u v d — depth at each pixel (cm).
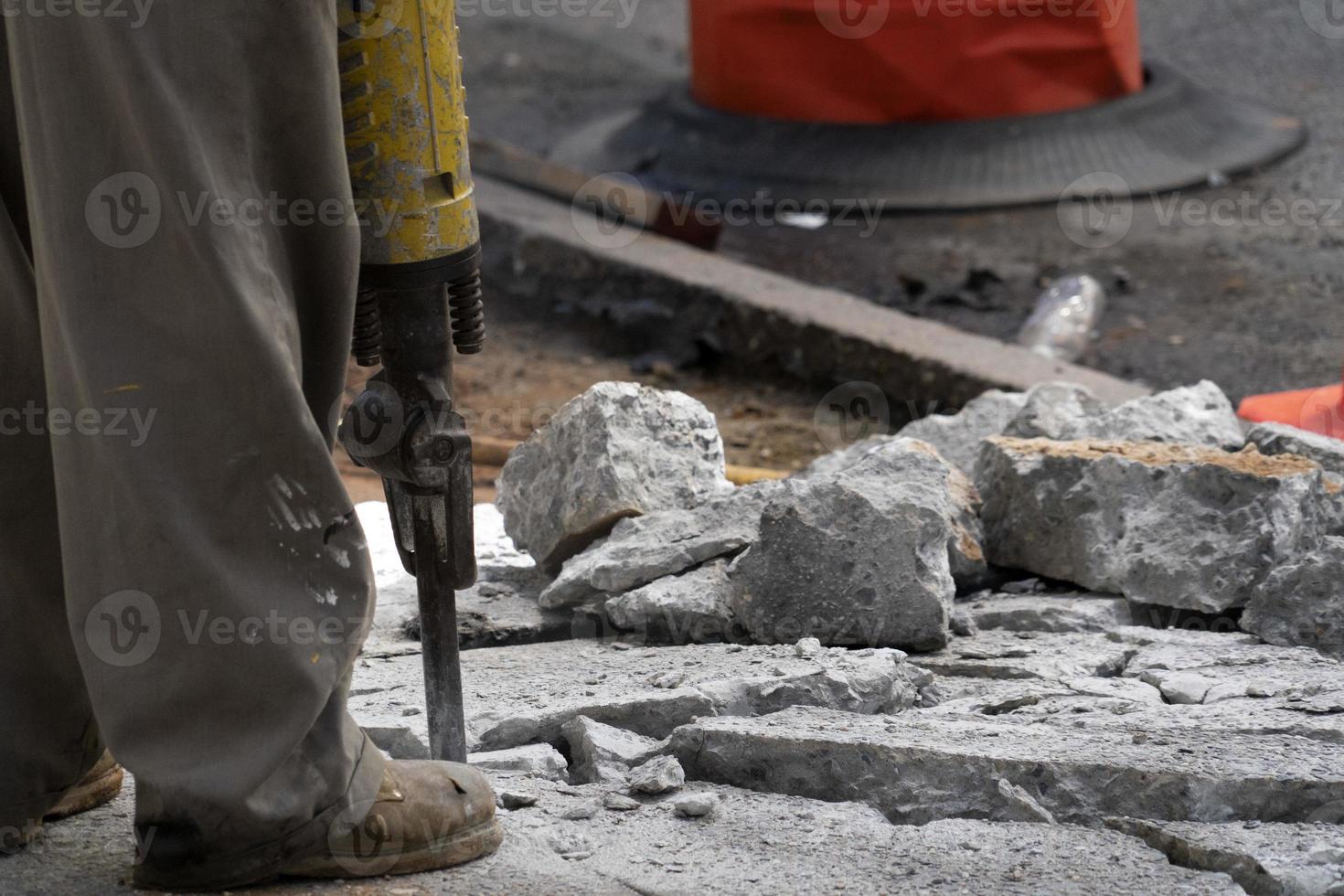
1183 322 3322
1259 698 1195
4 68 884
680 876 907
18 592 917
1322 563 1355
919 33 4009
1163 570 1441
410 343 956
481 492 2552
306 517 837
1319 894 888
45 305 825
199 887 860
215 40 794
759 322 3197
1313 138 4459
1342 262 3578
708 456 1605
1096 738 1079
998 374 2859
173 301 798
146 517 805
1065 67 4100
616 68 5647
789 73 4156
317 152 834
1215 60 5325
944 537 1380
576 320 3494
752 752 1080
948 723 1128
